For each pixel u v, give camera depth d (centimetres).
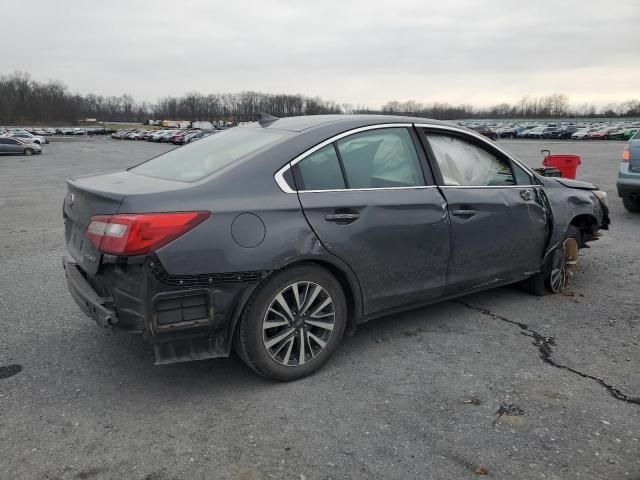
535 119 13462
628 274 552
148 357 361
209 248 282
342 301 339
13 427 278
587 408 296
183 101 14612
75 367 346
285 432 275
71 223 343
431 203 369
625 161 891
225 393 314
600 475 242
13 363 351
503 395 310
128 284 278
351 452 258
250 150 333
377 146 362
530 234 439
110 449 260
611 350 371
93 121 14362
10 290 504
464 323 421
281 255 300
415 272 366
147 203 278
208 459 253
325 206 321
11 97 12794
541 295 483
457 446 263
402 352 369
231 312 297
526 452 258
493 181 427
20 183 1744
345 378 332
